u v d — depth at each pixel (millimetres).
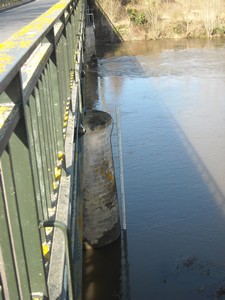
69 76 6383
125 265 10820
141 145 17141
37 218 2445
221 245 11023
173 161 15602
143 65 31094
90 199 10992
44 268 2566
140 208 12844
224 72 27547
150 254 11000
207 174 14562
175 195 13383
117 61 33094
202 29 40875
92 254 11273
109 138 11219
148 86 25484
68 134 4949
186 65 30125
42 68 3166
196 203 12891
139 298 9820
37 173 2867
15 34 2504
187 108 21188
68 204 3521
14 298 2121
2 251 2012
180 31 41125
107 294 10328
